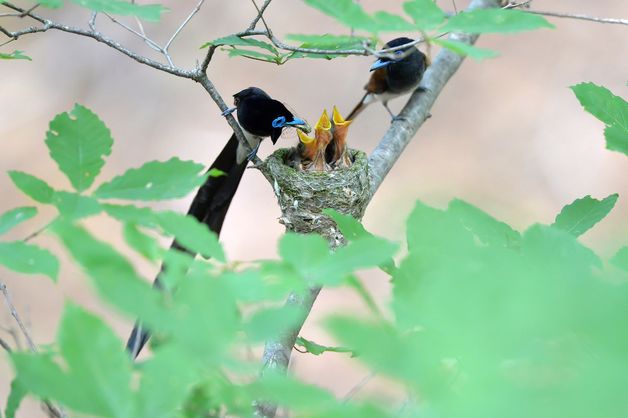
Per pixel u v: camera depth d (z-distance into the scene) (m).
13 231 16.72
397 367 1.73
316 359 14.93
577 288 1.77
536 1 23.03
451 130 21.05
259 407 3.41
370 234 3.10
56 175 19.78
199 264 2.38
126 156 20.66
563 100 21.30
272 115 8.74
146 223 2.83
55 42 22.52
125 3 3.43
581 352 1.67
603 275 2.07
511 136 20.77
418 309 1.85
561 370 1.65
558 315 1.70
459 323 1.75
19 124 20.89
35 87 21.72
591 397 1.54
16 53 5.55
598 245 2.52
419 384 1.70
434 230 2.58
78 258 2.04
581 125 20.78
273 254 18.50
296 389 1.89
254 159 8.44
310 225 8.38
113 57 22.39
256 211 19.42
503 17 2.75
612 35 22.39
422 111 9.67
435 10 2.79
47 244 16.80
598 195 19.47
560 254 2.41
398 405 1.95
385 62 9.36
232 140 8.70
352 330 1.77
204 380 2.16
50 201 2.90
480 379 1.63
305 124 8.97
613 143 3.93
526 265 2.13
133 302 1.97
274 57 5.69
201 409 2.19
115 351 2.05
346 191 8.35
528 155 20.34
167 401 1.99
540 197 19.47
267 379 1.93
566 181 19.77
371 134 21.08
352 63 22.52
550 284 1.79
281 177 8.45
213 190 8.45
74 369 2.03
